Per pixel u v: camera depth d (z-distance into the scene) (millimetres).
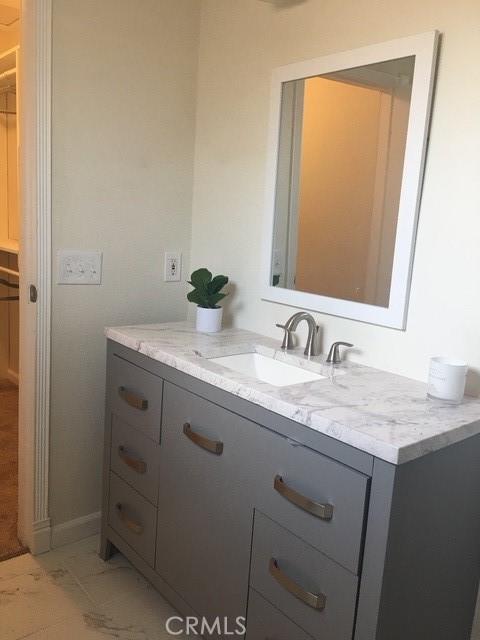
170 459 1719
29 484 2045
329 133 1759
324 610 1254
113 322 2172
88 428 2160
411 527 1183
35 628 1729
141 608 1854
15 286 3432
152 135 2154
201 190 2275
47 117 1877
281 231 1938
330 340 1807
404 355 1608
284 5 1875
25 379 2014
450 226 1480
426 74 1479
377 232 1641
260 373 1876
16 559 2057
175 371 1674
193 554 1646
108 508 2057
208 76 2195
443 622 1373
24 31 1831
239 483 1467
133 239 2170
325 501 1234
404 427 1201
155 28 2094
